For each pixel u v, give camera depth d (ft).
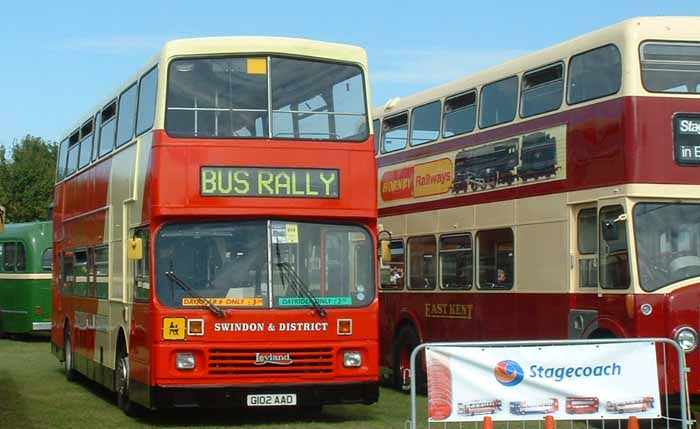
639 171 43.62
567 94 48.52
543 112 50.37
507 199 52.90
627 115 44.01
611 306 44.27
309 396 44.45
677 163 43.93
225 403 43.80
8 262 112.78
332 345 44.78
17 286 111.34
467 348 34.88
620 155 44.24
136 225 48.37
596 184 45.75
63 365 75.15
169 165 44.65
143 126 48.85
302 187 45.44
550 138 49.52
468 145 57.26
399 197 65.41
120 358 52.24
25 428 46.26
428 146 61.87
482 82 56.39
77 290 66.54
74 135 70.74
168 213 44.34
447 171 59.47
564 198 48.03
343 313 45.03
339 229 45.91
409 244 63.72
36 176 217.97
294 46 46.70
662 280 43.21
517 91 52.85
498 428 42.45
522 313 51.01
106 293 56.24
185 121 45.24
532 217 50.57
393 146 66.85
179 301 44.01
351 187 46.01
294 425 46.78
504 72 54.29
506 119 53.78
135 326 47.65
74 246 67.82
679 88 44.55
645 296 42.88
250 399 43.96
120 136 54.54
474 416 34.86
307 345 44.50
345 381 44.83
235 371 43.91
